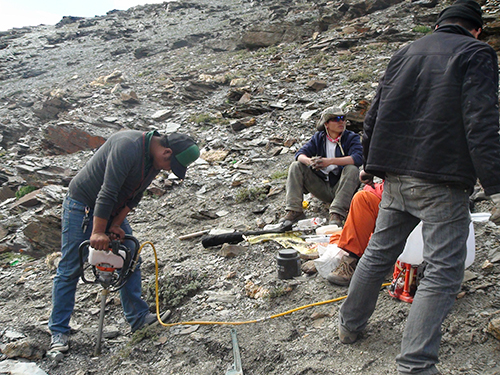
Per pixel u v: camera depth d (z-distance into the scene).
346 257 3.34
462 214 2.10
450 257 2.08
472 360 2.37
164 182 6.89
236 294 3.66
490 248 3.33
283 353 2.80
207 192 6.47
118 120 11.65
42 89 23.34
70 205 3.22
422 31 15.88
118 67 24.89
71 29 44.16
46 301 4.27
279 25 21.28
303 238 4.23
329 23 20.69
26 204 7.80
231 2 42.16
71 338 3.47
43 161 9.98
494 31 10.04
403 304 2.92
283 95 11.00
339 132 4.39
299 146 7.50
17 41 41.59
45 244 5.73
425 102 2.11
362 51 15.20
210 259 4.30
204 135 9.40
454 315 2.71
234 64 17.72
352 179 4.24
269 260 4.01
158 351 3.15
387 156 2.25
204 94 13.88
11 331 3.71
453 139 2.04
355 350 2.63
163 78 17.86
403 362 2.10
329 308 3.11
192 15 38.94
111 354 3.27
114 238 3.14
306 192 4.62
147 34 34.03
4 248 6.12
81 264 3.11
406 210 2.29
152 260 4.55
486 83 1.94
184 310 3.58
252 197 5.78
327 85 11.33
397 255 2.44
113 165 2.95
